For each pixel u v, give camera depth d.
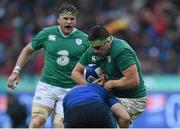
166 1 60.44
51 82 26.59
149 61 51.31
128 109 22.64
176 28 57.16
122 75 22.25
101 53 21.81
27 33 54.78
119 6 59.06
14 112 38.44
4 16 58.16
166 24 57.19
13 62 50.06
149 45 53.78
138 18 57.06
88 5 57.66
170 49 53.97
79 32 26.86
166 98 44.09
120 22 55.81
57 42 26.55
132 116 23.05
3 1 59.62
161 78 44.97
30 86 43.88
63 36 26.59
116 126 21.11
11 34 55.44
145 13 57.66
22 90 43.41
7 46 53.47
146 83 44.66
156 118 43.53
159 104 44.00
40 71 46.19
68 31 26.45
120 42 22.02
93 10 57.41
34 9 58.66
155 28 56.28
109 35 21.56
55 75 26.55
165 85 44.62
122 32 54.69
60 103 26.58
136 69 21.81
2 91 43.41
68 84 26.53
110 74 22.27
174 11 59.06
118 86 21.81
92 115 20.09
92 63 22.52
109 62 22.06
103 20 56.03
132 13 58.00
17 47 51.78
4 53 51.81
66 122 20.44
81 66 22.81
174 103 43.97
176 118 43.72
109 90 21.95
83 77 22.73
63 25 26.33
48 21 56.03
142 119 43.41
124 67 21.73
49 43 26.64
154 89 44.47
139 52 52.72
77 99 20.47
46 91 26.58
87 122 20.12
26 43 52.97
